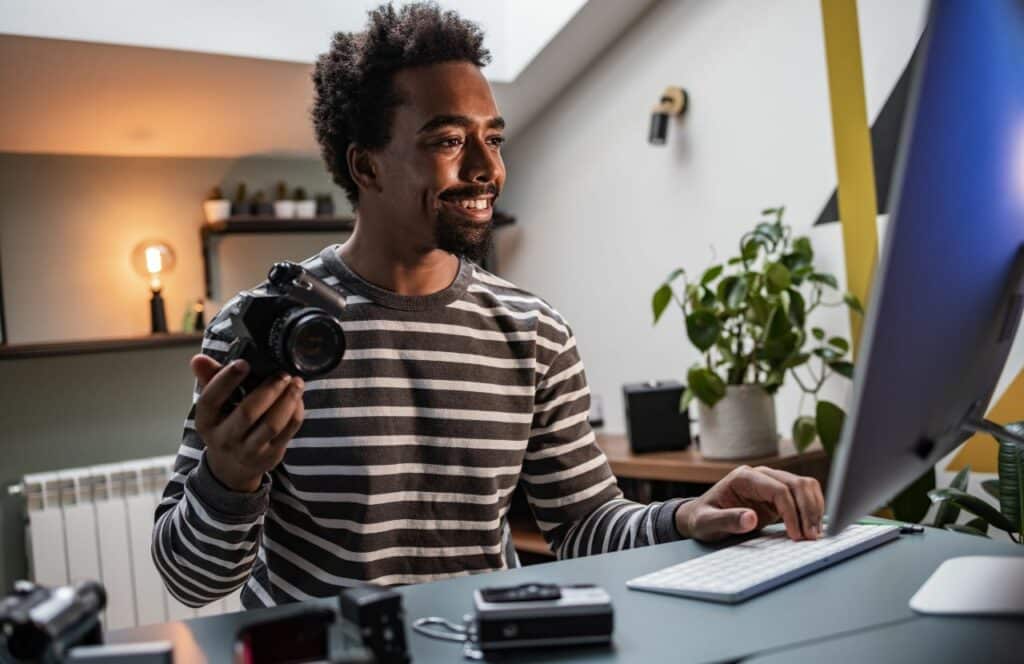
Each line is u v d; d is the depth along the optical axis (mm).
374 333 1333
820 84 2477
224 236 3176
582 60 3145
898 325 673
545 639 756
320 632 689
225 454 966
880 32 2309
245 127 2990
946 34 636
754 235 2400
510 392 1406
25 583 715
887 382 687
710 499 1161
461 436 1349
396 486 1303
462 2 2996
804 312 2338
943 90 649
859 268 2393
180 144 3010
